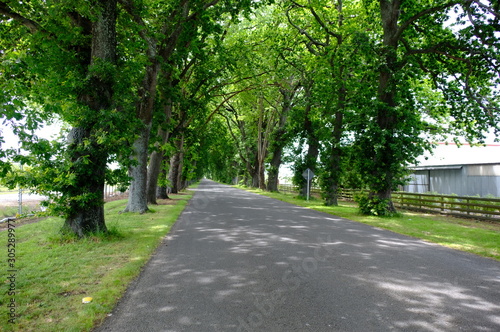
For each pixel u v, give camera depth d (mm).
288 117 29047
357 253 7461
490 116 14797
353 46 16859
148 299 4547
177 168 33344
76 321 3770
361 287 5105
